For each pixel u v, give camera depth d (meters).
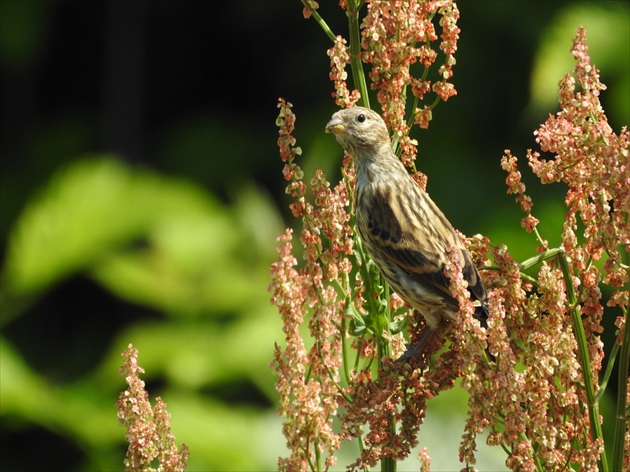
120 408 5.00
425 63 5.59
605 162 4.79
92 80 18.42
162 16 18.16
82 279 17.25
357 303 5.55
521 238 12.48
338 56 5.50
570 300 5.20
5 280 12.42
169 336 12.18
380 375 5.24
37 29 16.62
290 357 4.98
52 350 16.77
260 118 17.39
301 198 5.26
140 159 17.97
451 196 13.66
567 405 5.08
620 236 4.83
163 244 12.59
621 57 13.24
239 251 12.84
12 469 16.06
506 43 14.70
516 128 14.50
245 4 16.91
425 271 6.31
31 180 17.05
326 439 4.99
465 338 4.73
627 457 5.08
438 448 9.88
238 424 11.59
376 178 6.61
